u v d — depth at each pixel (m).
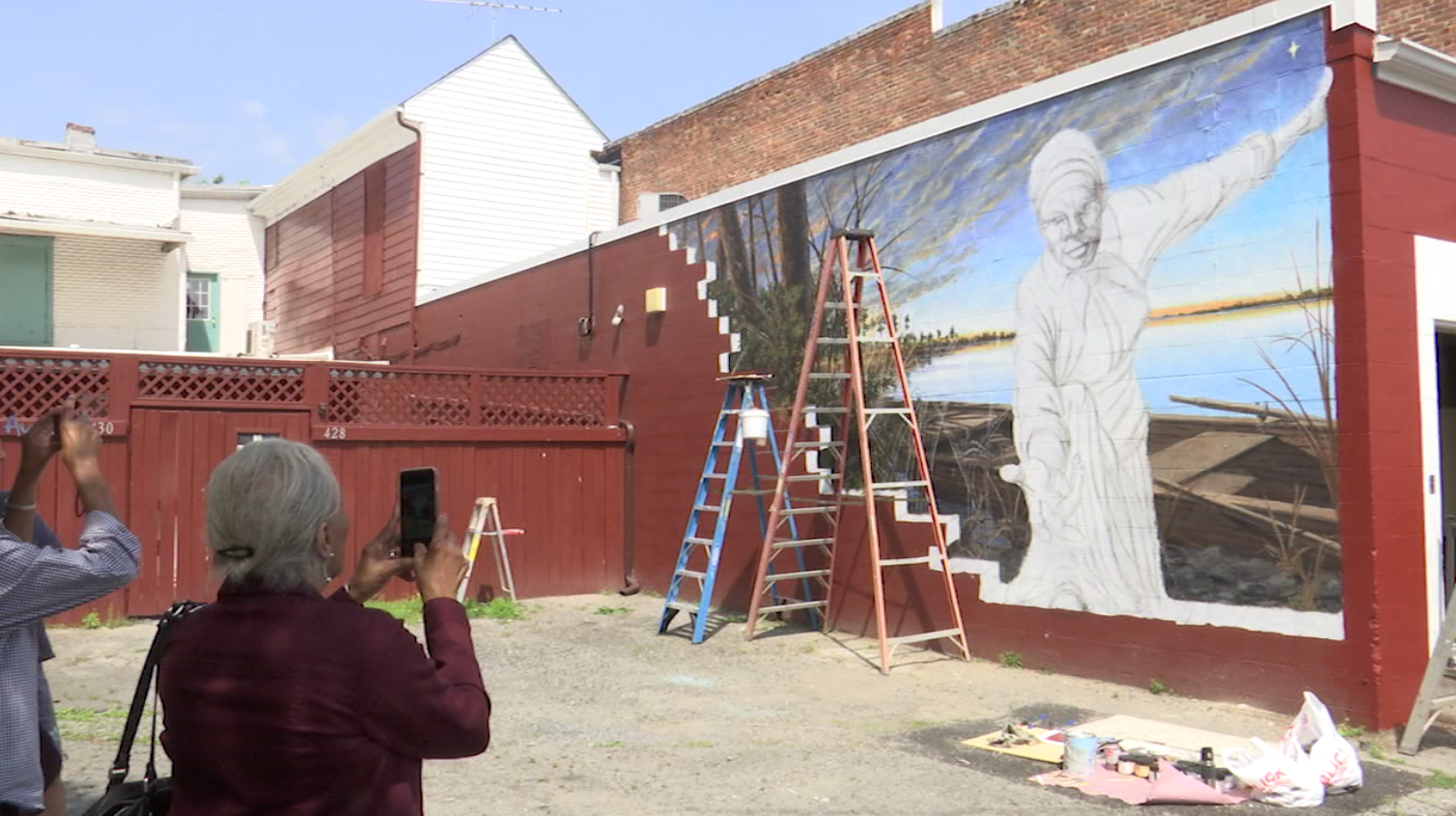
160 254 19.28
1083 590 7.66
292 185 21.36
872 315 9.49
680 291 11.88
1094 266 7.62
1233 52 6.86
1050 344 7.92
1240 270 6.78
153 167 19.28
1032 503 8.03
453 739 1.94
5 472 9.72
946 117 8.81
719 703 7.08
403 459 11.58
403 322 17.59
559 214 18.52
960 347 8.66
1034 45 13.68
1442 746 6.00
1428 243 6.59
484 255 17.73
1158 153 7.26
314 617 1.93
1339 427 6.28
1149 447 7.25
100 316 18.73
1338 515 6.28
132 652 8.70
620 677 7.92
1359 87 6.29
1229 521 6.80
